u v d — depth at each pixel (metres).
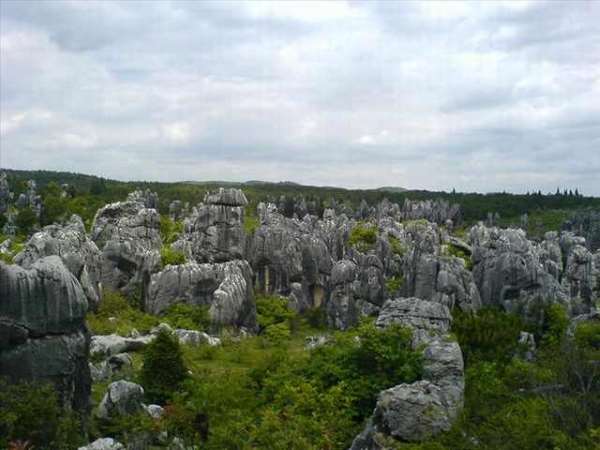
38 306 33.38
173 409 33.94
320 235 101.06
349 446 31.20
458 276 71.12
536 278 72.00
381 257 94.19
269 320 73.56
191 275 71.25
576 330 46.72
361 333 40.00
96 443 29.62
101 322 63.16
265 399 37.81
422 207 171.38
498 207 197.88
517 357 44.56
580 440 25.83
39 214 124.12
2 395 28.73
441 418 27.48
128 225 83.25
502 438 25.88
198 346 58.09
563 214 185.38
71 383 34.19
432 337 38.69
